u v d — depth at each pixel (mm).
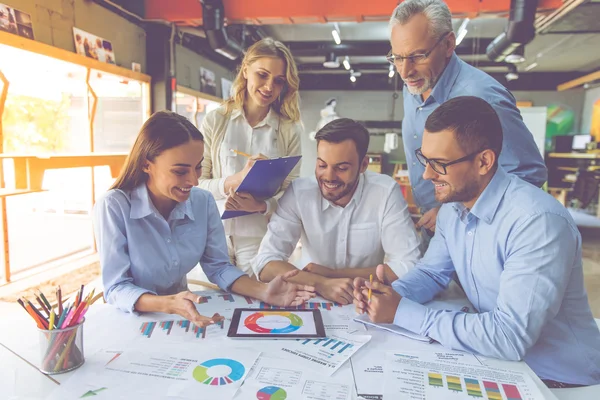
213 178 2016
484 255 1147
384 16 4234
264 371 909
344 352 999
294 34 6410
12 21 3068
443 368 938
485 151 1040
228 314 1226
